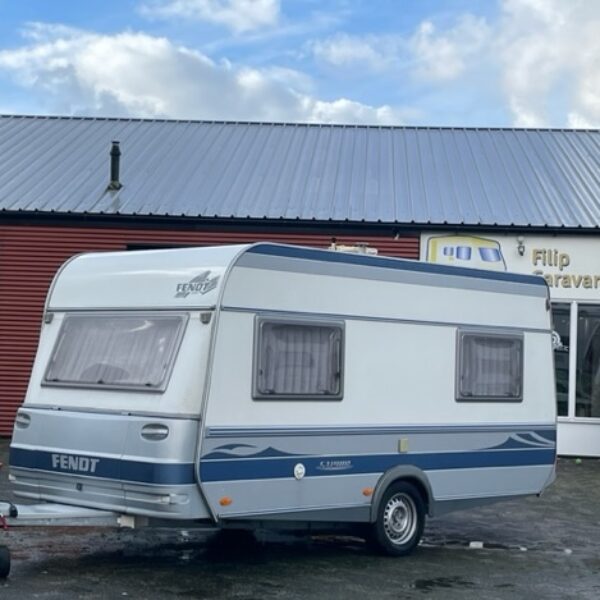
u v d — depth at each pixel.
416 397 9.66
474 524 11.48
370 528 9.40
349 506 9.05
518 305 10.78
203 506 7.96
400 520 9.59
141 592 7.77
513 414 10.59
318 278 8.92
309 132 22.41
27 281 17.88
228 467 8.09
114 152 18.70
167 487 7.81
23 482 8.90
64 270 9.46
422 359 9.75
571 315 17.33
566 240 17.30
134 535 10.09
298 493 8.63
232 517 8.12
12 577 8.10
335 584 8.30
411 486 9.66
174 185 18.80
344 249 9.75
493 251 17.36
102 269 9.16
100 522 8.19
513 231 17.23
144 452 7.97
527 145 21.81
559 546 10.29
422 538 10.56
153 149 20.88
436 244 17.36
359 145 21.52
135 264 8.93
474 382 10.23
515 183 19.31
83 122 22.83
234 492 8.13
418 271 9.80
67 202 17.91
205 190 18.56
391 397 9.45
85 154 20.48
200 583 8.14
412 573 8.84
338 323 9.05
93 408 8.50
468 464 10.11
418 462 9.66
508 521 11.70
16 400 17.84
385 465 9.36
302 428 8.67
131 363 8.47
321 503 8.81
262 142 21.53
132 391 8.30
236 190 18.58
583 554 9.91
